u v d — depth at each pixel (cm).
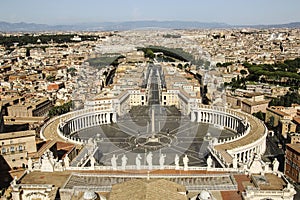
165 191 7044
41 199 8875
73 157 14600
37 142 15638
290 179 14712
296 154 14262
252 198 8188
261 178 9069
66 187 8650
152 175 9600
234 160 11275
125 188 7231
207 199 7088
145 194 6700
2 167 13962
